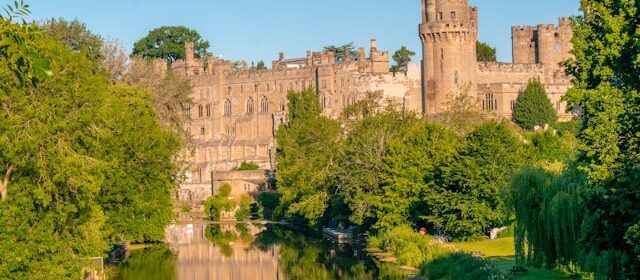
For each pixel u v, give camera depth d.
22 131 59.59
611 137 56.34
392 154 114.62
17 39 29.44
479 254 90.12
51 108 62.53
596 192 51.47
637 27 58.53
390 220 112.00
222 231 157.88
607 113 57.47
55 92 63.84
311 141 137.25
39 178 62.00
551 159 115.44
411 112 151.75
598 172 56.00
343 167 123.44
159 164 104.38
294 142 142.88
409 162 112.38
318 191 131.75
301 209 132.75
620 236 46.88
